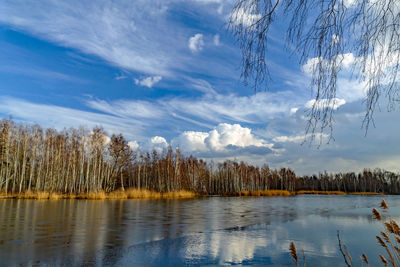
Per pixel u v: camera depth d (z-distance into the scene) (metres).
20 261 8.58
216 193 78.75
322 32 2.71
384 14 2.56
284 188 111.56
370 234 14.16
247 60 2.96
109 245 10.96
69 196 41.84
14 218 17.89
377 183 119.62
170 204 33.12
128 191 46.16
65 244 10.87
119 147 52.09
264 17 2.80
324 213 24.83
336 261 9.50
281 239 12.76
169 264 8.87
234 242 12.03
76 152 52.41
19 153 50.62
